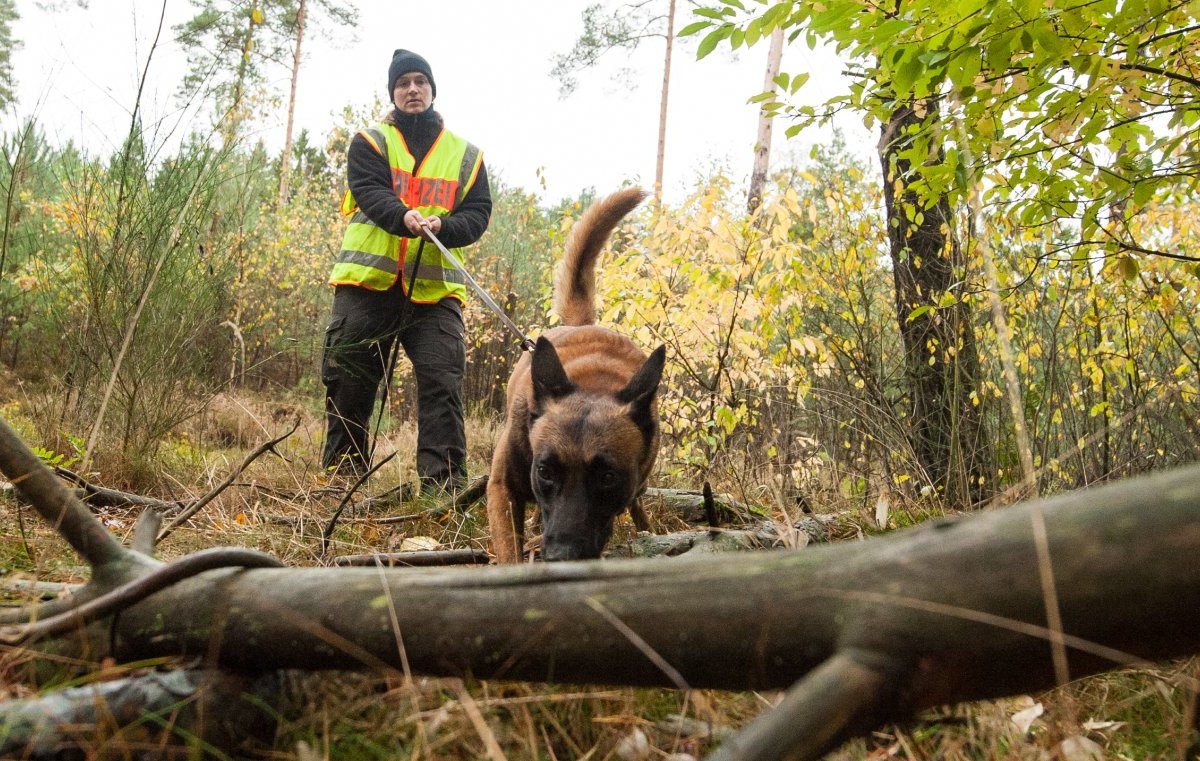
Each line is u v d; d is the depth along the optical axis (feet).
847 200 19.07
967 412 17.61
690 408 21.25
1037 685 4.09
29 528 10.05
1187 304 16.40
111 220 17.79
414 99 19.26
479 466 22.97
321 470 18.01
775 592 4.17
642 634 4.37
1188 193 12.46
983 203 13.73
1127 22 9.39
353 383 18.85
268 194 44.70
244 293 36.32
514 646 4.62
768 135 42.52
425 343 18.83
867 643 3.89
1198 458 14.57
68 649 5.41
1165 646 3.69
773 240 20.08
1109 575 3.54
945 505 15.89
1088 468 16.60
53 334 26.12
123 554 5.82
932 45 9.84
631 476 11.78
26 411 21.58
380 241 18.53
